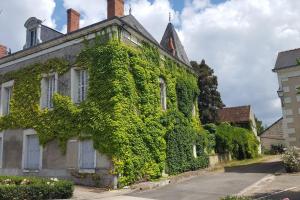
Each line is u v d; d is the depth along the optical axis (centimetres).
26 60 2127
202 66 3878
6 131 2148
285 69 2047
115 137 1612
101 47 1753
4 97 2233
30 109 2017
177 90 2259
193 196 1284
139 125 1755
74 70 1861
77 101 1834
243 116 4162
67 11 2272
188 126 2269
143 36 1927
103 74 1712
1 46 2634
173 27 2875
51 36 2305
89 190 1525
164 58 2161
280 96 2053
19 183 1373
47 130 1886
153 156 1822
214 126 2858
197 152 2373
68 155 1780
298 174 1702
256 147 3472
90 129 1694
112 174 1587
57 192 1269
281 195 1200
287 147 1927
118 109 1644
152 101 1895
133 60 1806
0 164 2127
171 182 1692
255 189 1373
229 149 2920
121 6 2181
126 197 1309
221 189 1412
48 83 2020
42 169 1880
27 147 2014
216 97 3794
